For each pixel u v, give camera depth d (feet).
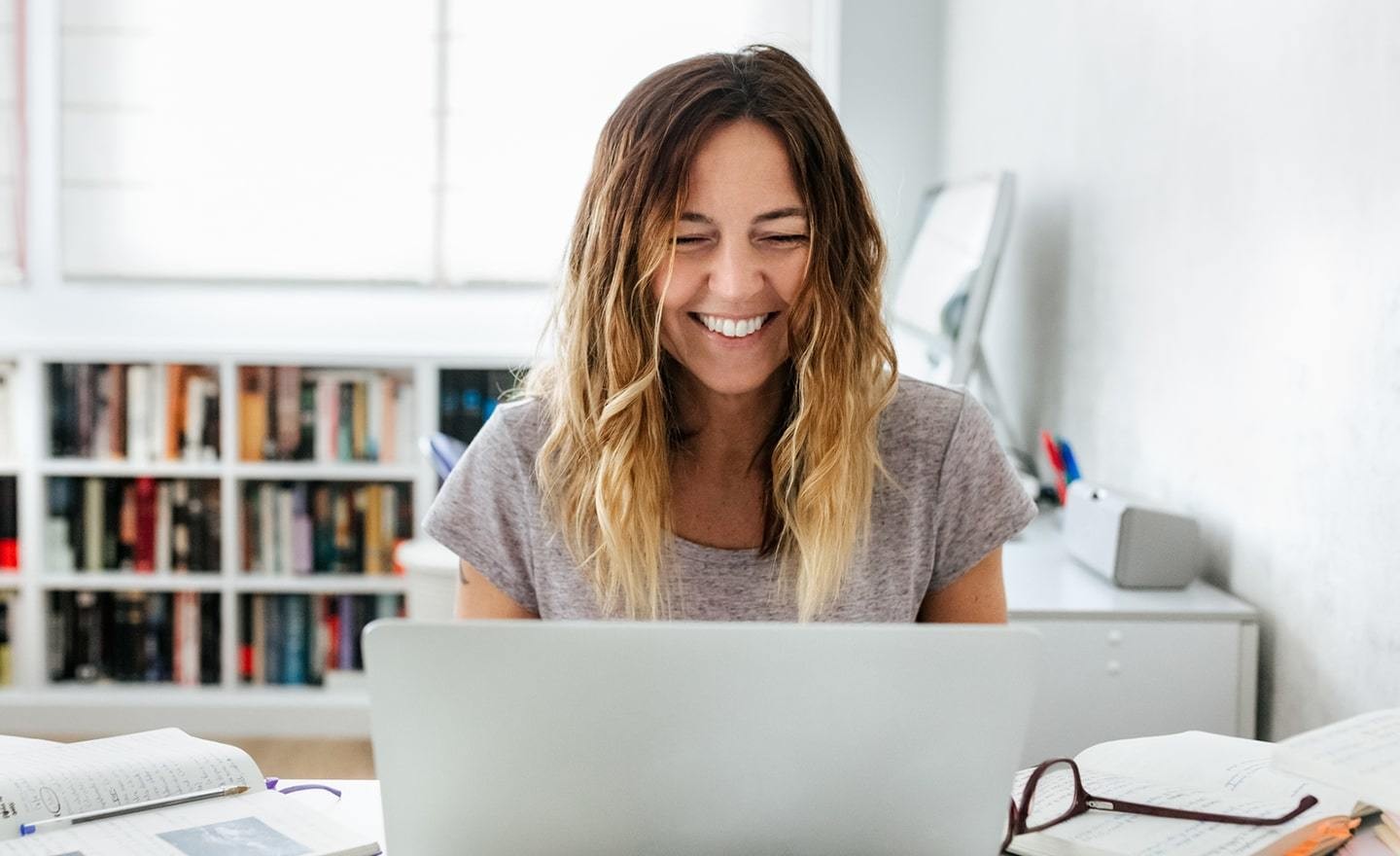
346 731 12.85
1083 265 9.54
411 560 11.06
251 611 13.10
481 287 14.38
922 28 13.70
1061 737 6.91
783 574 4.47
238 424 12.89
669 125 4.13
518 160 14.34
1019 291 11.28
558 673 3.03
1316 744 3.92
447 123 14.29
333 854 3.34
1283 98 6.54
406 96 14.25
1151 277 8.26
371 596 13.14
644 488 4.38
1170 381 7.98
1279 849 3.51
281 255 14.26
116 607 13.01
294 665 13.09
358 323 14.52
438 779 3.12
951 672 3.04
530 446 4.61
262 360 12.64
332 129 14.21
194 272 14.19
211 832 3.47
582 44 14.32
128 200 14.07
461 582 4.80
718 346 4.28
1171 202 7.95
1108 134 9.00
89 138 14.01
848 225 4.32
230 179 14.16
